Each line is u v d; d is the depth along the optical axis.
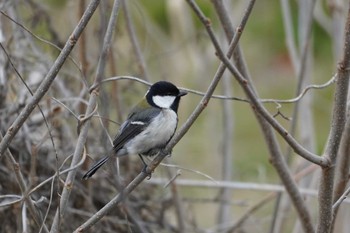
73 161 7.25
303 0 11.23
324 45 18.83
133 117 8.60
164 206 10.90
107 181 10.55
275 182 15.07
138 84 12.88
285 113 17.95
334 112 6.91
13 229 9.81
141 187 10.88
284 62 18.67
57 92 10.48
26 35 10.47
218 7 8.05
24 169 9.90
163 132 8.55
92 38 11.32
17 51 10.46
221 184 10.45
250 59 18.70
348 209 10.83
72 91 10.81
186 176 13.93
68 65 10.96
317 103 17.58
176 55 14.34
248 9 6.66
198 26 16.22
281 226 10.66
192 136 15.28
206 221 13.83
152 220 10.90
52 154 10.15
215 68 15.20
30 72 10.63
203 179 13.78
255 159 16.44
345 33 6.73
